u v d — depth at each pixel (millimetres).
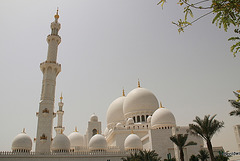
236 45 12008
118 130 83125
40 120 71125
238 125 95812
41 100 74375
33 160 61656
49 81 77188
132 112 94438
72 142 89438
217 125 44812
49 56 81250
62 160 63531
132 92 100125
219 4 10922
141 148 73812
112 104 109250
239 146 93438
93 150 71000
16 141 65625
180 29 12117
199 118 46969
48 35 84250
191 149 67000
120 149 80250
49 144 69500
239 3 10617
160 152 69938
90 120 101000
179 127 72438
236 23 11477
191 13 11508
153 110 95125
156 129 73312
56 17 89688
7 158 60000
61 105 105625
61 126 100312
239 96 13766
